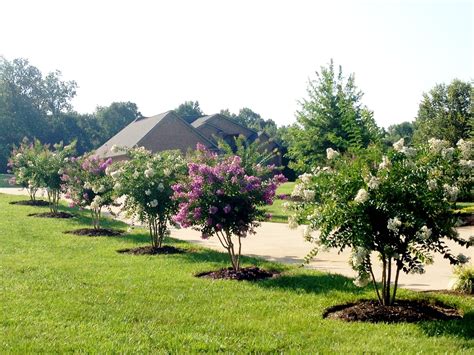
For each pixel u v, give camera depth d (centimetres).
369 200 638
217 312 677
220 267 998
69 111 9062
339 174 677
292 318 646
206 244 1384
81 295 754
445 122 3212
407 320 630
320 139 2448
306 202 711
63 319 635
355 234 641
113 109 9894
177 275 918
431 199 631
